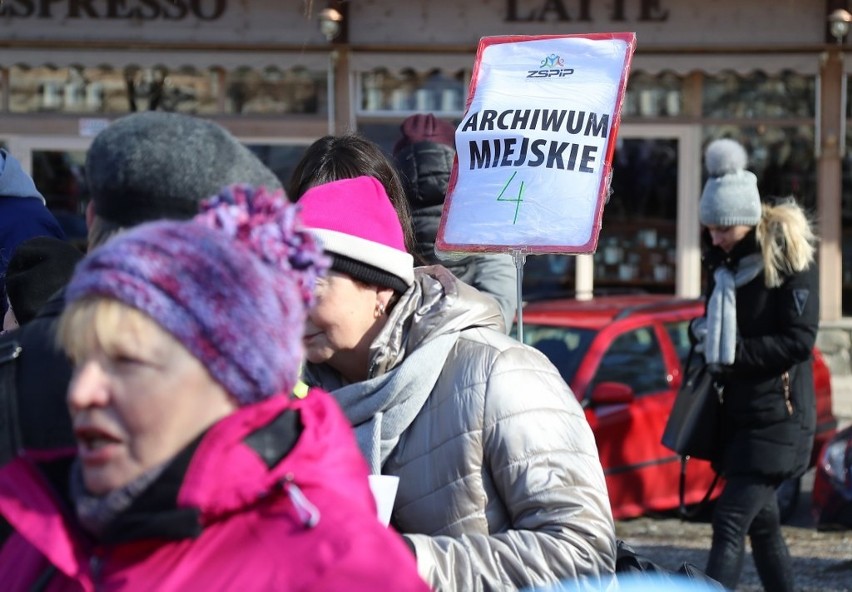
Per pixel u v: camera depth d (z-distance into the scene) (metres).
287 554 1.46
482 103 3.28
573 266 10.77
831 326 10.38
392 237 2.54
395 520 2.45
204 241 1.46
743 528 4.97
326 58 10.19
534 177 3.15
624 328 7.28
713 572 4.94
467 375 2.40
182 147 1.84
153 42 10.06
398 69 10.17
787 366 4.98
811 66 10.06
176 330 1.42
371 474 2.40
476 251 3.15
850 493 6.24
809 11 10.03
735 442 5.07
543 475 2.31
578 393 6.93
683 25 10.07
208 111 10.46
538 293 10.77
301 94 10.41
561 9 10.09
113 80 10.39
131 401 1.44
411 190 4.11
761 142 10.51
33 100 10.41
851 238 10.46
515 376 2.39
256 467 1.49
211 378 1.46
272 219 1.54
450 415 2.38
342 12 10.09
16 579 1.71
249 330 1.45
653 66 10.12
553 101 3.22
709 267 5.22
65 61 10.05
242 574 1.46
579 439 2.38
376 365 2.45
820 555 6.76
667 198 10.64
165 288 1.42
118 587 1.50
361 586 1.44
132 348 1.43
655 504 7.04
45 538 1.57
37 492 1.61
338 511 1.50
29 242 2.44
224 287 1.44
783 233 4.96
